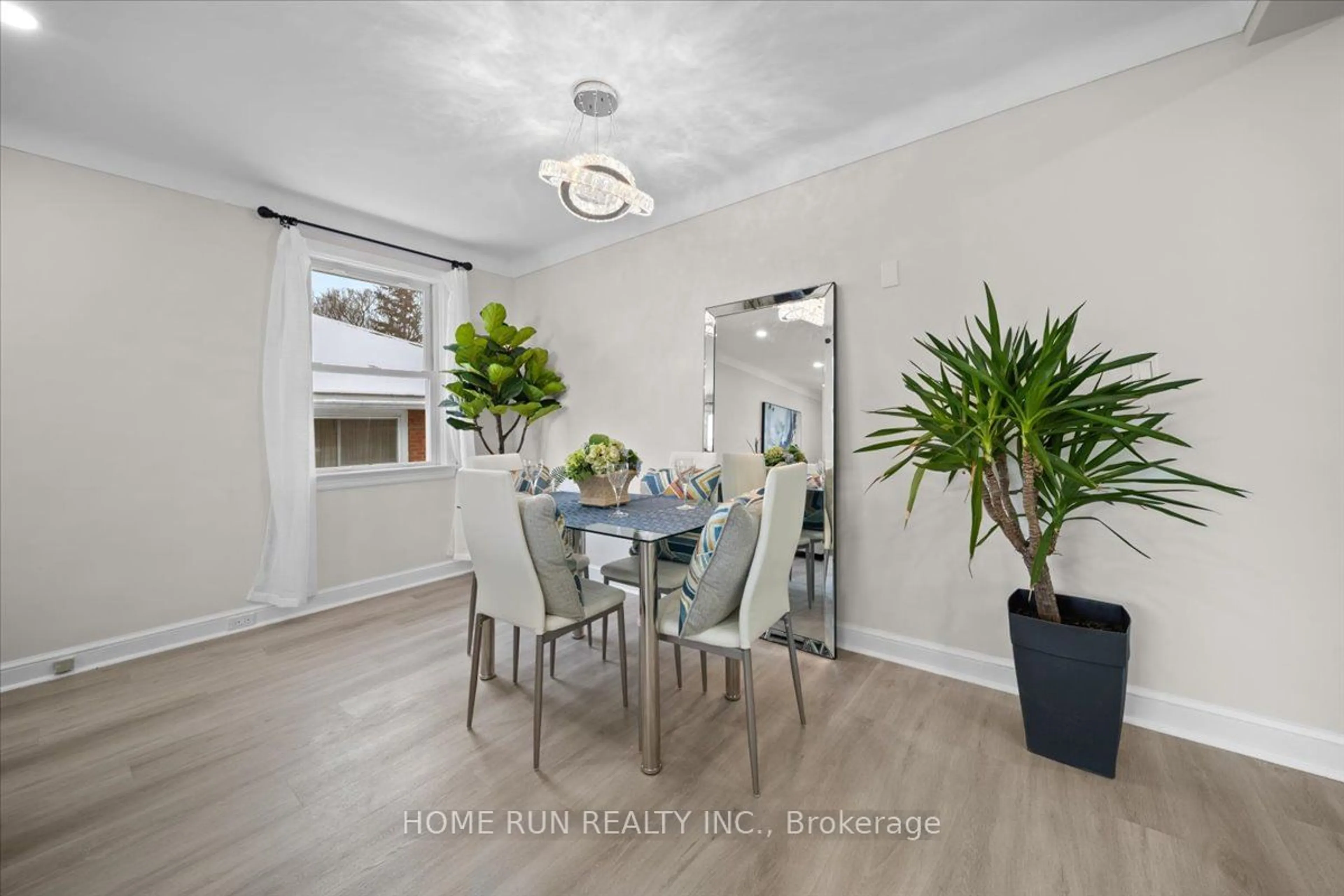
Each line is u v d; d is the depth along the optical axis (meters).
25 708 2.01
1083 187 1.88
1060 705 1.60
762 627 1.64
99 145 2.38
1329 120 1.50
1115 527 1.83
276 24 1.70
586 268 3.60
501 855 1.30
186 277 2.64
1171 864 1.24
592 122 2.27
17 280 2.21
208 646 2.59
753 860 1.28
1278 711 1.60
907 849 1.30
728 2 1.63
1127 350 1.81
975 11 1.68
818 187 2.52
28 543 2.24
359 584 3.29
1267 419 1.60
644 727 1.62
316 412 3.23
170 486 2.60
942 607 2.21
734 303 2.80
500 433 3.67
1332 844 1.29
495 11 1.65
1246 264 1.62
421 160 2.58
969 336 1.88
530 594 1.68
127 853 1.31
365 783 1.57
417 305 3.71
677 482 2.60
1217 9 1.63
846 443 2.44
